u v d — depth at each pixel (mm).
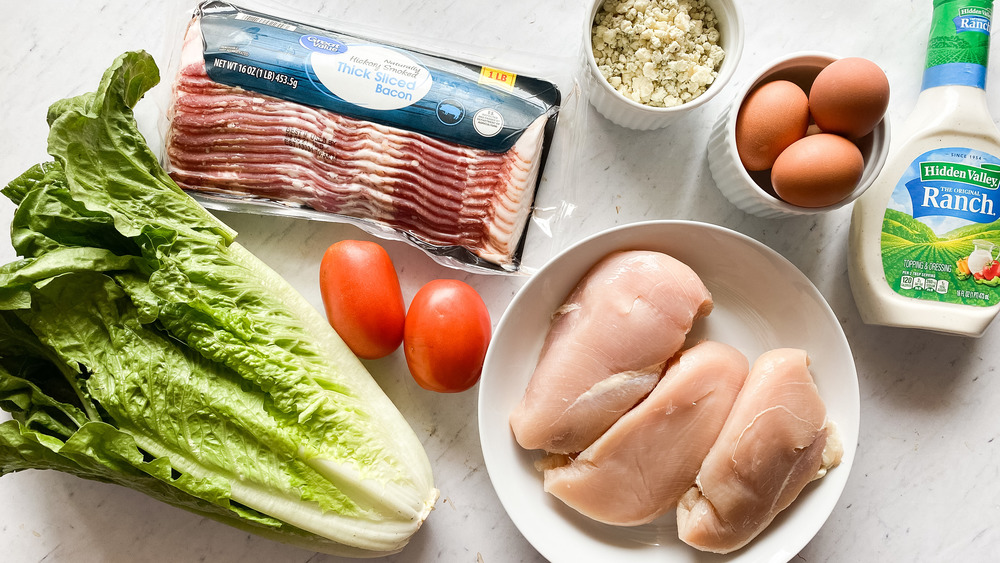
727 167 711
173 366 665
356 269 698
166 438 662
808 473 691
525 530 704
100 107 667
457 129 715
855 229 726
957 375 758
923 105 721
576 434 703
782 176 668
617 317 695
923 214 711
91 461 658
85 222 675
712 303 726
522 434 705
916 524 757
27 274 645
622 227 706
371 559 750
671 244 724
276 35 715
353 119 716
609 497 697
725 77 690
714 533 687
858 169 657
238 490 668
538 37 762
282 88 713
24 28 757
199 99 715
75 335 666
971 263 708
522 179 718
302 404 669
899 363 761
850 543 757
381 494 684
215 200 735
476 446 756
